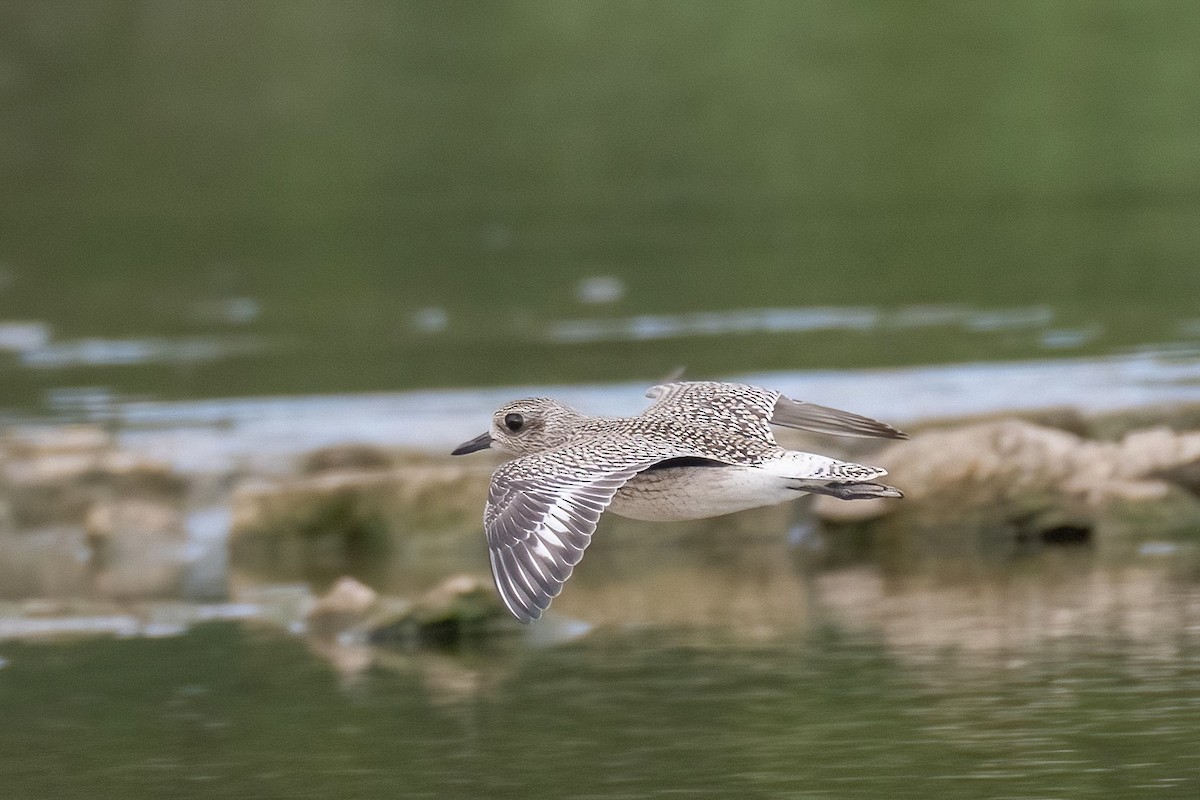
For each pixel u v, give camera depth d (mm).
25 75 34906
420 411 18734
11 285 26906
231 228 29438
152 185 32031
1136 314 20781
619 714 11320
